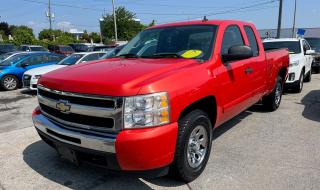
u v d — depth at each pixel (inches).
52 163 169.2
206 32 172.6
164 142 121.0
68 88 129.0
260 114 267.6
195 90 136.3
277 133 215.8
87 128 126.4
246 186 141.8
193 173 144.4
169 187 141.5
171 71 134.9
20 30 1616.6
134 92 117.4
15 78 476.4
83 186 143.9
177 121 128.5
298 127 229.6
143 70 133.9
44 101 144.2
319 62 615.5
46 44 1657.2
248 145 192.5
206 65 151.3
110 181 147.9
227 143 195.9
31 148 193.0
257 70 207.5
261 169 158.6
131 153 117.0
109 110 119.0
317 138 205.0
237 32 193.5
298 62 367.9
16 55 503.8
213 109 161.0
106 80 123.9
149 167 121.0
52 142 143.3
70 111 129.2
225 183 144.6
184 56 160.2
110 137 119.3
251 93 202.4
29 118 278.8
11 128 243.4
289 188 139.4
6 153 185.0
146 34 195.9
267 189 138.9
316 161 167.9
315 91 394.9
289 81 363.6
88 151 124.3
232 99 174.4
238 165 163.3
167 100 122.2
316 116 260.5
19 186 144.6
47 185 145.1
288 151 182.4
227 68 165.5
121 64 150.9
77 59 459.5
